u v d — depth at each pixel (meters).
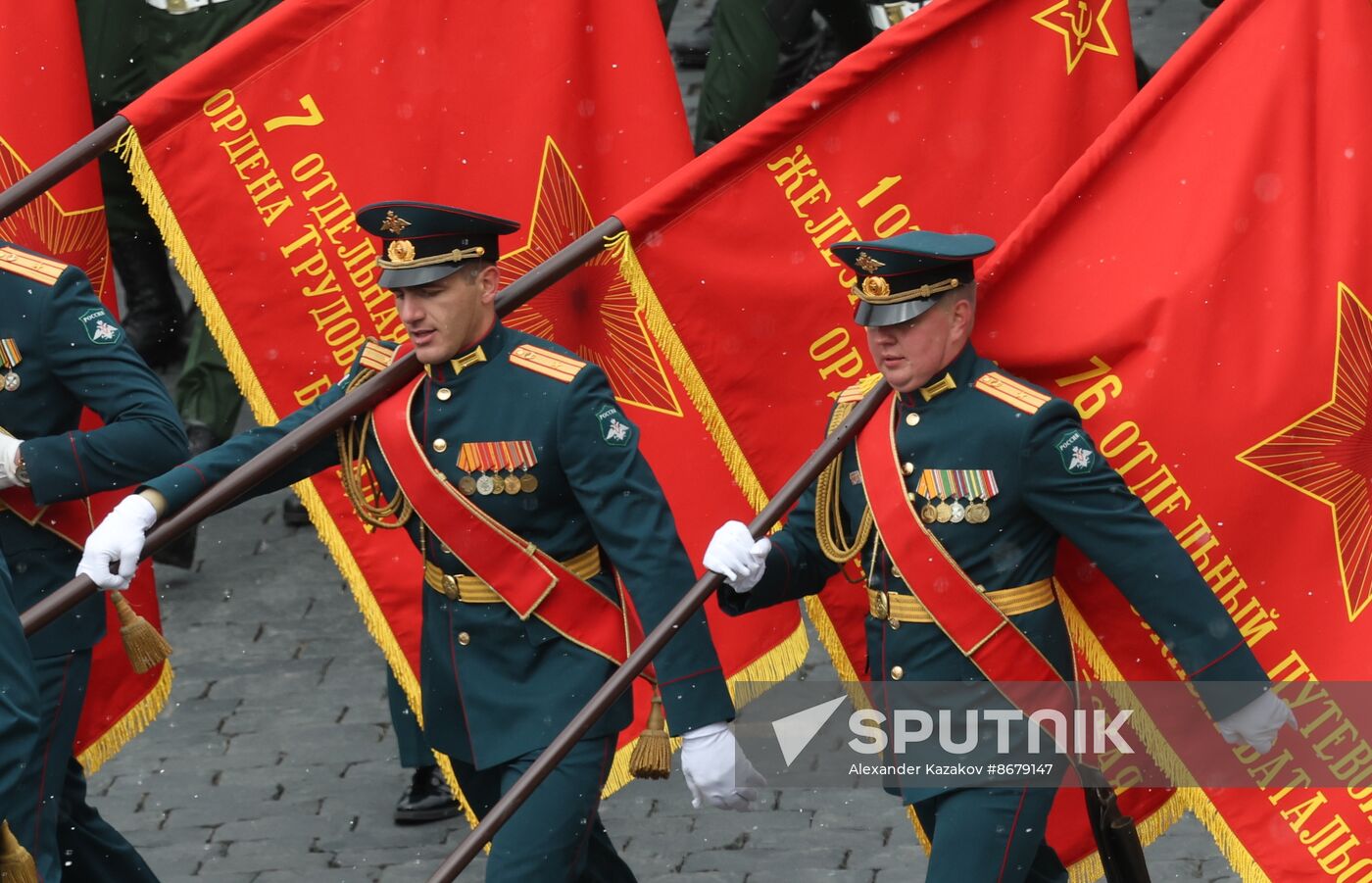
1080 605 19.84
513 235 22.05
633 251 19.98
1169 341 19.20
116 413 20.11
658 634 18.05
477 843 17.70
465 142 21.92
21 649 13.95
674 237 20.11
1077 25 20.58
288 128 21.53
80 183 22.75
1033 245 19.41
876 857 23.75
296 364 21.75
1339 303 19.05
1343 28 19.14
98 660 22.91
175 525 18.64
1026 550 18.41
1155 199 19.39
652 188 20.30
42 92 22.62
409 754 23.89
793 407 20.45
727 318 20.27
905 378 18.38
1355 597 19.20
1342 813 19.34
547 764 17.86
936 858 18.42
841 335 20.34
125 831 25.05
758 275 20.27
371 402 19.12
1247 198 19.19
